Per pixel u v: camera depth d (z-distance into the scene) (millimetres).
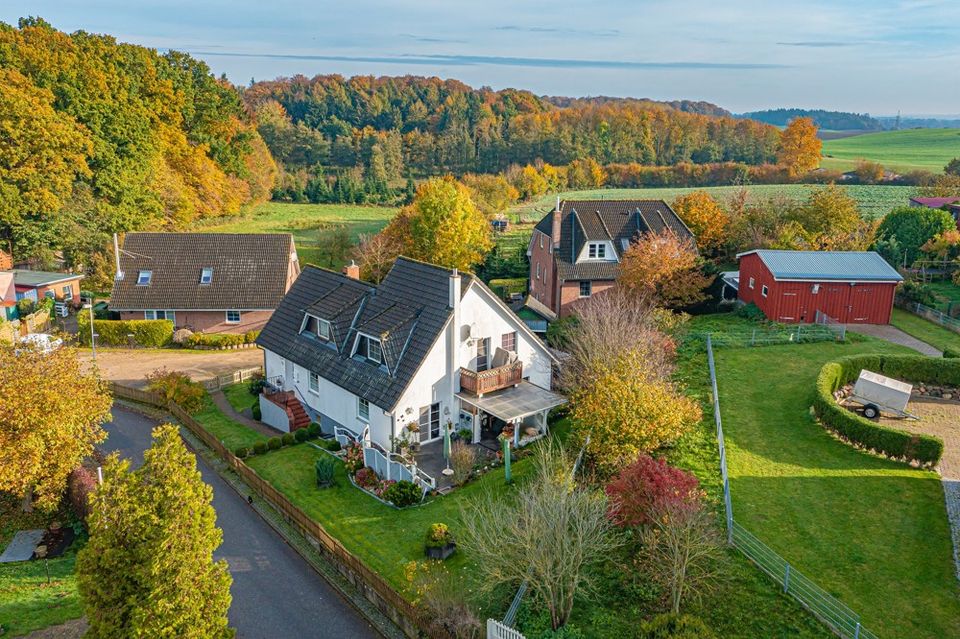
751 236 64375
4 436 26734
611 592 22016
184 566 18141
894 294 48094
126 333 54094
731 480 27734
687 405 30359
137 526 18047
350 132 193875
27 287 60500
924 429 31844
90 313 51688
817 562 22844
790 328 45594
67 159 72500
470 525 22766
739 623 20234
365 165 179000
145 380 46812
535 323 51375
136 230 82688
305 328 40844
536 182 140875
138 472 18484
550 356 39500
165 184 91562
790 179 149875
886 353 40438
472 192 106000
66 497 30922
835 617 20203
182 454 18859
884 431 29000
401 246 69875
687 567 21922
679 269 49375
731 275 58281
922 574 22219
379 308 37062
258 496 31172
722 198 118312
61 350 30016
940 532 24266
